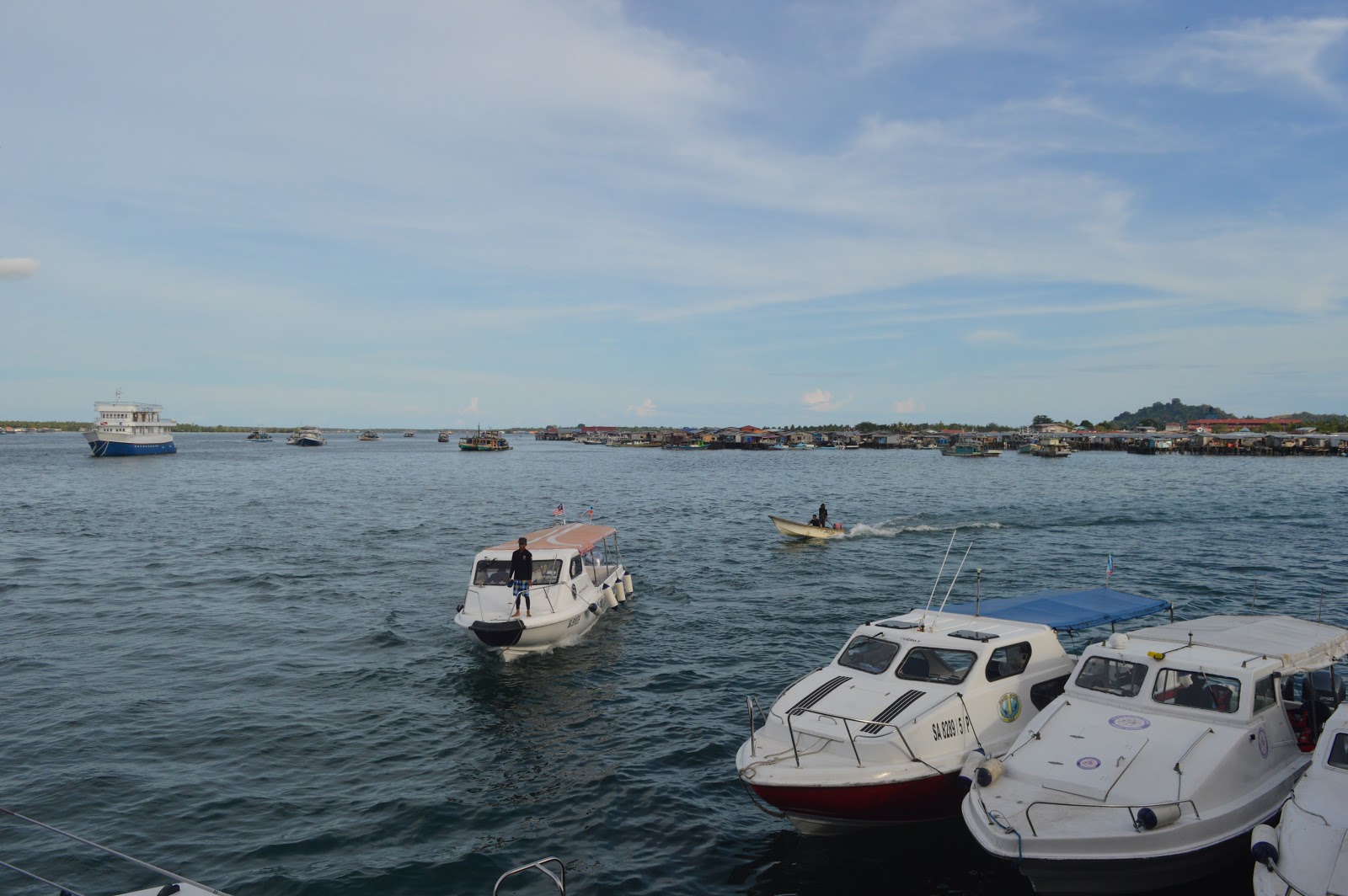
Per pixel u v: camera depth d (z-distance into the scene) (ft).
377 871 37.99
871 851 39.40
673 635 78.38
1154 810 30.27
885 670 43.19
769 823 42.60
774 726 40.93
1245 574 109.19
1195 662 36.50
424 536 149.48
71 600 93.97
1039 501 215.31
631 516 184.14
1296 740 36.88
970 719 40.01
